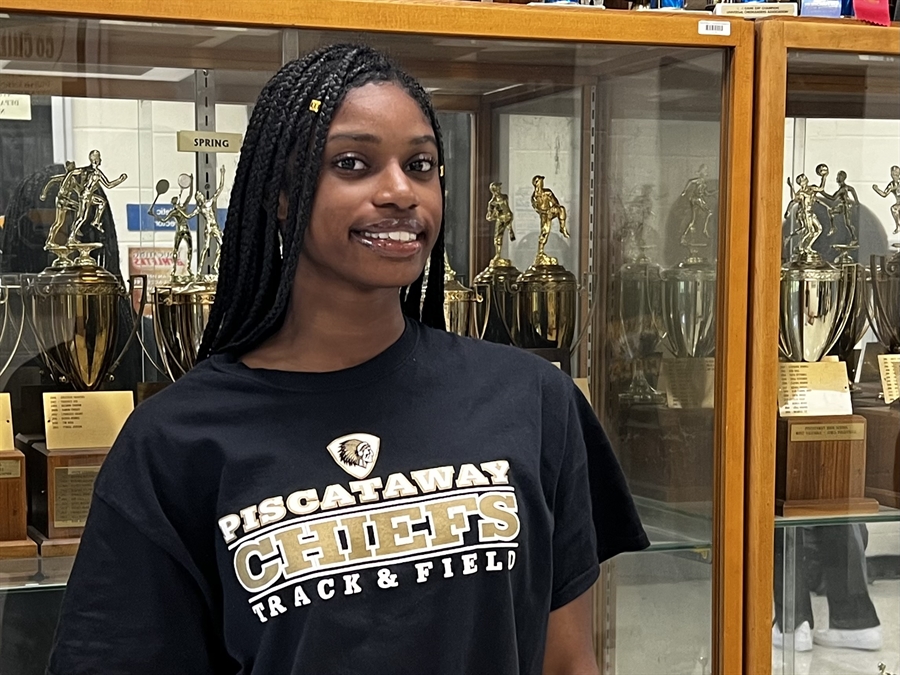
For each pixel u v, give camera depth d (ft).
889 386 4.33
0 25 3.35
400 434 2.80
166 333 3.87
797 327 4.13
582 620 3.15
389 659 2.67
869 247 4.24
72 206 3.79
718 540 3.93
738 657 3.95
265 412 2.79
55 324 3.77
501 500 2.79
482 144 4.14
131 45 3.52
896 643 4.42
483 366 2.99
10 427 3.70
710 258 3.92
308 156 2.70
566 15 3.62
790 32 3.81
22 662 3.62
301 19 3.40
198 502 2.76
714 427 3.92
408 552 2.70
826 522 4.21
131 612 2.72
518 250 4.29
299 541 2.67
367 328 2.87
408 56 3.77
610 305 4.29
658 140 4.07
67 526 3.68
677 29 3.72
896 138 4.18
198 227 3.90
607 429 4.33
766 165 3.84
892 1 4.20
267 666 2.68
